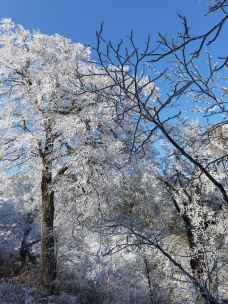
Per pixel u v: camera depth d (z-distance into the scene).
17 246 19.91
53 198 15.05
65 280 14.47
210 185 8.47
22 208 19.30
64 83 12.78
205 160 3.25
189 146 3.08
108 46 2.16
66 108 14.20
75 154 13.77
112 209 13.55
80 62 13.71
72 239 14.90
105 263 14.33
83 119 12.90
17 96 14.44
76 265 15.23
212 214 8.62
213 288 3.06
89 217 13.82
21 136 13.66
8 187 17.33
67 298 12.92
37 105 13.74
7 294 12.48
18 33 14.95
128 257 13.02
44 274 14.07
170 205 13.41
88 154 13.12
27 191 18.30
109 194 13.80
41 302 12.49
